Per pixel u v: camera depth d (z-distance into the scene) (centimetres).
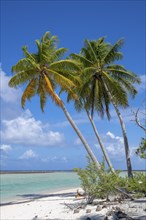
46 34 3278
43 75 3080
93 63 3394
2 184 5966
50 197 3284
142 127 1465
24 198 3506
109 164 3234
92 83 3384
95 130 3350
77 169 2106
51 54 3169
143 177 1792
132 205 1969
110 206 2005
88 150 3092
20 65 3006
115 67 3375
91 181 2091
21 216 2131
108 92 3297
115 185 2041
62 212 2077
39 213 2155
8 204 2947
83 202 2245
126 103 3253
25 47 3075
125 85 3316
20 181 6969
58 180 7394
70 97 3381
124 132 3159
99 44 3450
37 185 5650
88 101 3359
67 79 2977
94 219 1769
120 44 3303
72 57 3409
